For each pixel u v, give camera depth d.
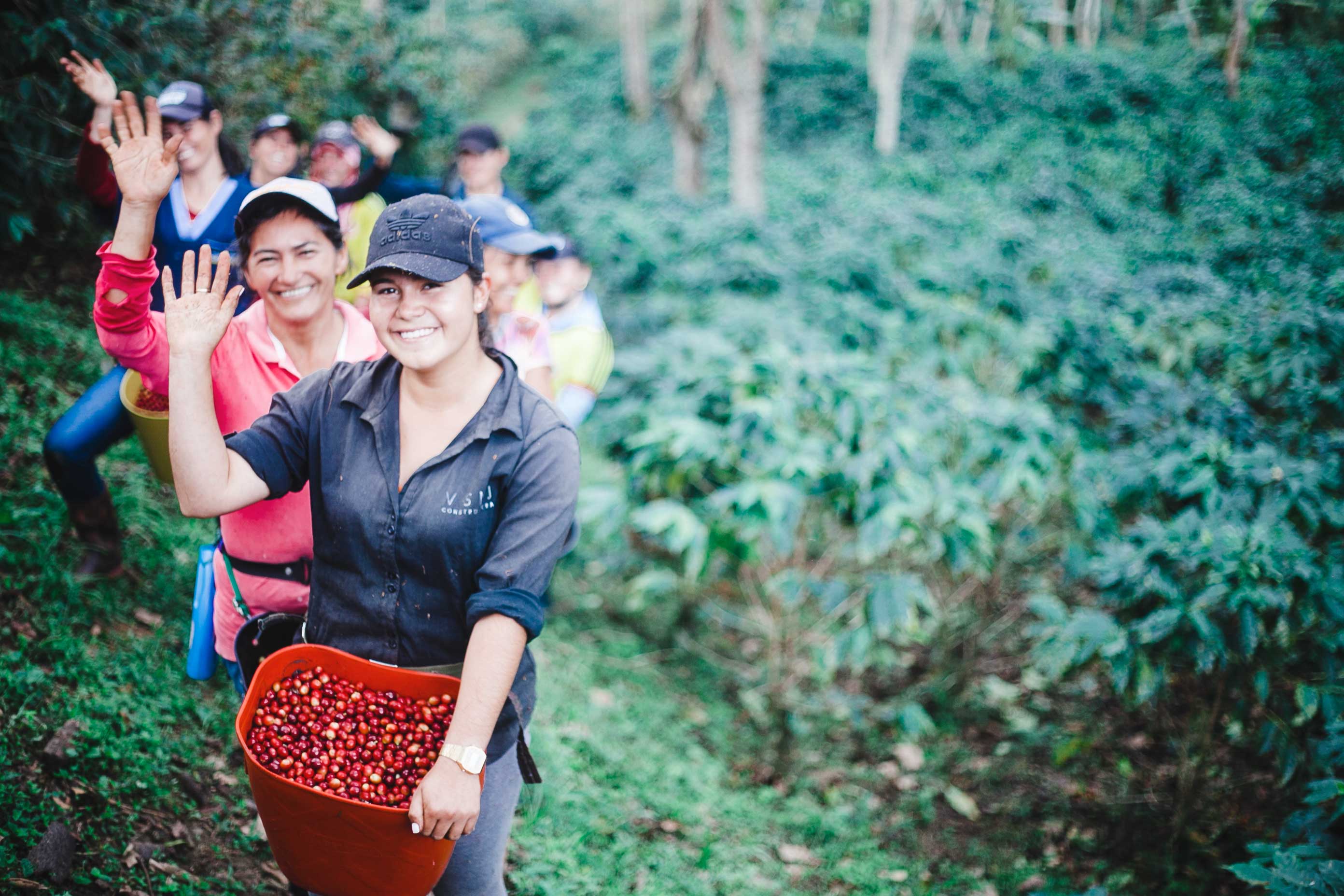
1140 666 3.25
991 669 4.86
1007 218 9.29
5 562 2.99
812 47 22.27
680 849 3.37
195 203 2.90
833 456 4.15
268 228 1.98
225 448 1.68
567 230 11.19
